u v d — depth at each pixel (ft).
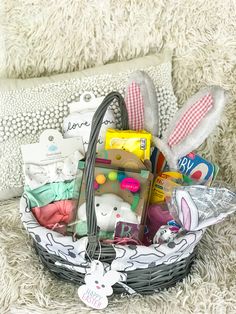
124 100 3.78
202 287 3.40
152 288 3.40
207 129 3.54
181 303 3.33
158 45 4.19
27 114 3.89
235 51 4.14
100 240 3.26
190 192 3.31
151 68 4.11
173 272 3.40
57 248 3.20
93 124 2.93
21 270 3.48
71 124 3.85
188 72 4.23
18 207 3.92
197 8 4.08
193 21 4.11
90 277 3.18
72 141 3.79
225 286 3.43
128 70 4.08
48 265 3.51
